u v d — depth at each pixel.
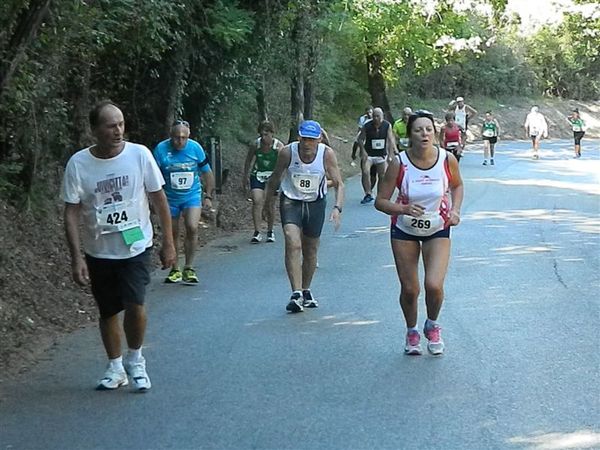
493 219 16.42
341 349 7.91
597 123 57.78
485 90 54.66
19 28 8.80
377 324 8.81
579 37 58.69
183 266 12.19
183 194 11.05
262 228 16.12
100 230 6.64
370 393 6.64
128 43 12.37
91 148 6.72
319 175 9.45
